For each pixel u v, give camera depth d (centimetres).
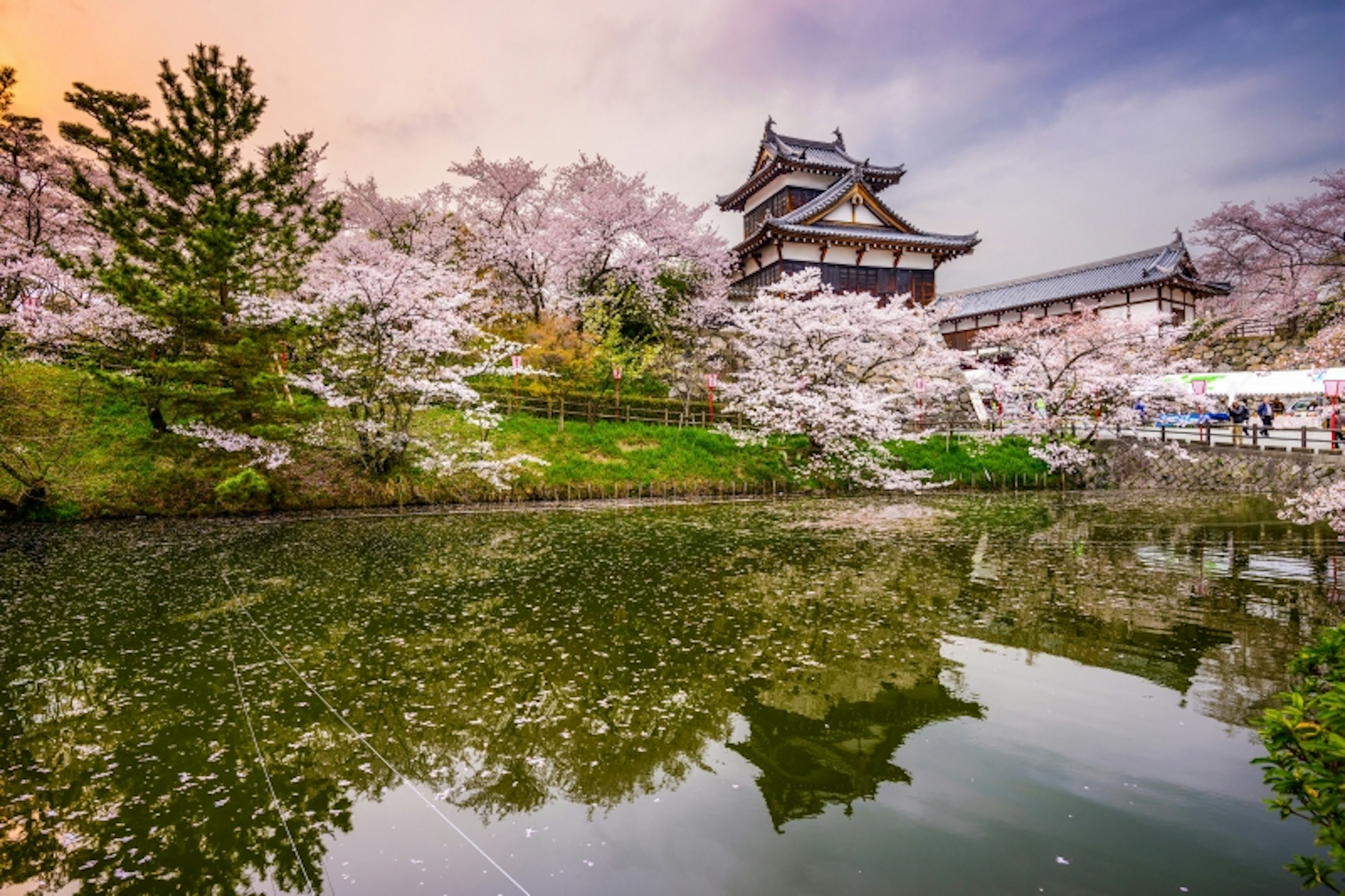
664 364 3425
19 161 2328
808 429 2783
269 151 1923
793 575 1258
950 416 3766
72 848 464
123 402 2183
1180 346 4172
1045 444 3225
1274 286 3981
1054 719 663
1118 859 446
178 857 456
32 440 1844
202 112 1820
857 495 2628
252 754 597
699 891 420
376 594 1113
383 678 767
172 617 990
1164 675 777
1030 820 493
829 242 3856
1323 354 1362
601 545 1545
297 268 1986
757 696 721
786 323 2820
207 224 1822
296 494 2064
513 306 3344
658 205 3516
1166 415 3588
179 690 731
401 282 2027
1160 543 1608
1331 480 2453
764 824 496
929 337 3278
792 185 4381
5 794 531
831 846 466
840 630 936
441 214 3359
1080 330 3588
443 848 470
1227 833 475
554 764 586
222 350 1833
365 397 2114
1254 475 2739
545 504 2264
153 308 1705
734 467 2745
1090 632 930
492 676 773
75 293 2069
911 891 416
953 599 1102
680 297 3697
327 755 598
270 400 1991
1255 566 1347
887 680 764
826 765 582
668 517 1991
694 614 1011
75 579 1202
